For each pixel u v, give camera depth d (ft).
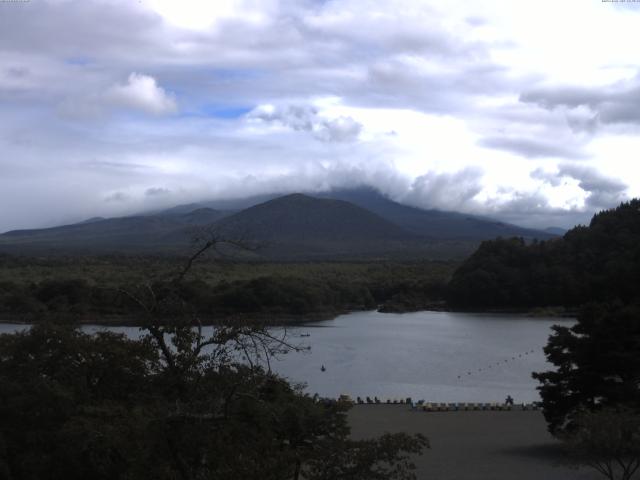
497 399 238.27
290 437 72.59
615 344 144.77
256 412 65.05
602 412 115.03
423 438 72.84
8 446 86.74
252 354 73.31
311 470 69.87
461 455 144.97
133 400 83.66
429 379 284.20
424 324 536.01
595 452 111.55
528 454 145.79
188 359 68.90
